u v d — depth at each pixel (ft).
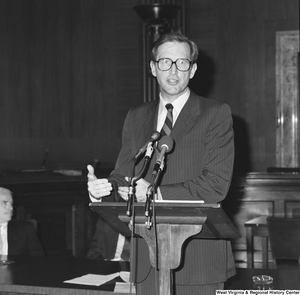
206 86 32.55
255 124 31.86
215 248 7.89
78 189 21.59
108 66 33.60
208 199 7.59
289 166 31.27
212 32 32.63
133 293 9.57
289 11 31.50
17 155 32.96
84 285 10.27
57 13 33.68
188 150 8.00
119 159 8.79
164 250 7.36
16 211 19.86
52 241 20.88
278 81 31.50
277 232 16.51
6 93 32.89
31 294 10.27
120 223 7.73
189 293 7.83
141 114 8.72
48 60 33.60
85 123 33.83
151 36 25.73
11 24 32.99
